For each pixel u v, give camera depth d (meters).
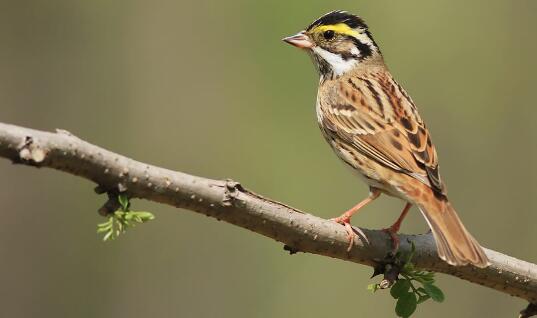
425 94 18.11
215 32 18.41
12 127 6.52
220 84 18.23
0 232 17.56
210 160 18.11
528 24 18.08
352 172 9.75
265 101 17.77
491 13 18.11
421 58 18.00
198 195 7.17
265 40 17.81
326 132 10.12
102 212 6.94
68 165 6.69
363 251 7.92
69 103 18.86
